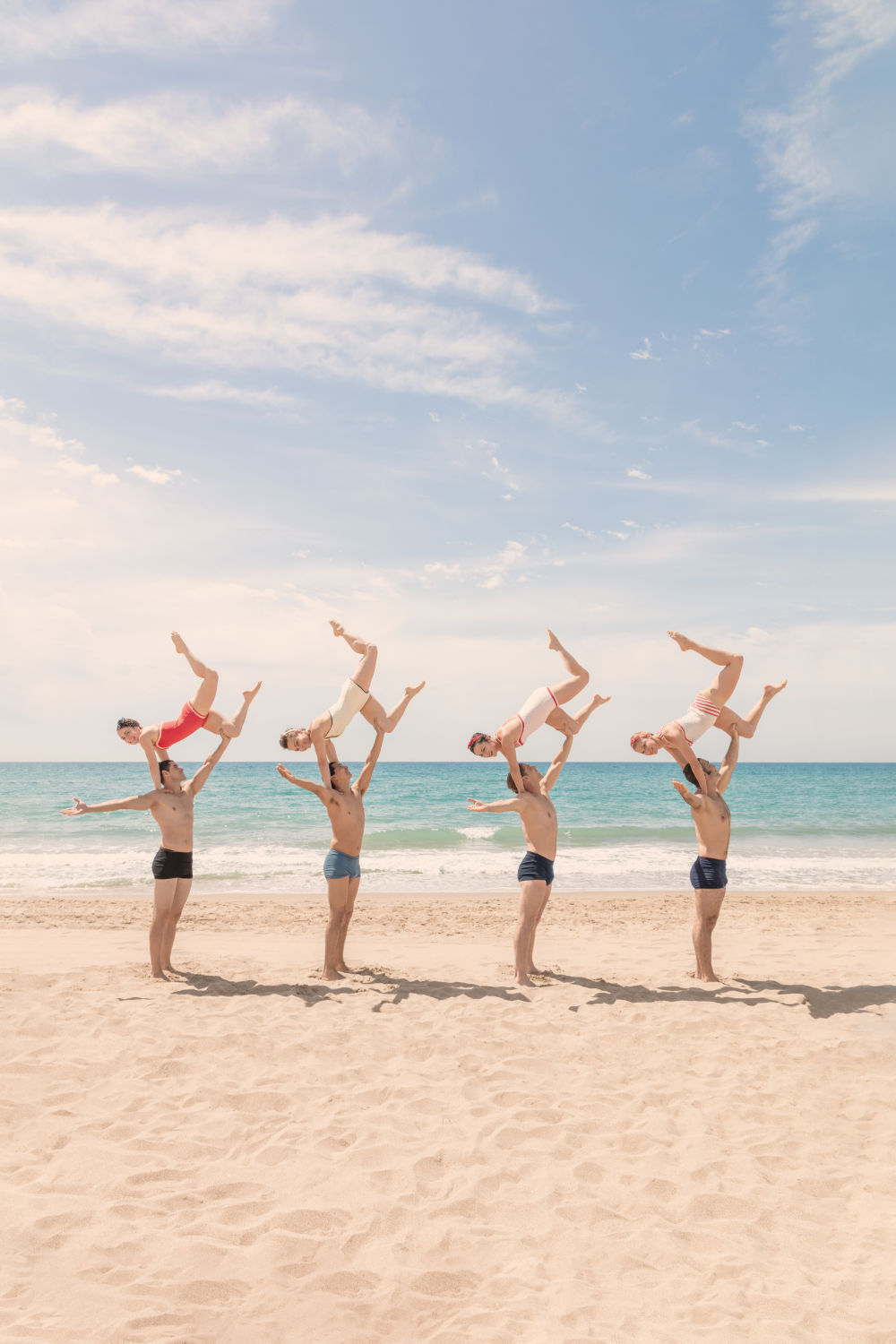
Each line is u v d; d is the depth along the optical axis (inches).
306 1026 253.9
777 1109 196.9
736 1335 114.1
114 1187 154.6
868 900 567.8
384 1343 112.7
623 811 1432.1
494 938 431.2
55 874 702.5
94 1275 126.6
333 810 326.6
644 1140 178.5
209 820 1206.3
